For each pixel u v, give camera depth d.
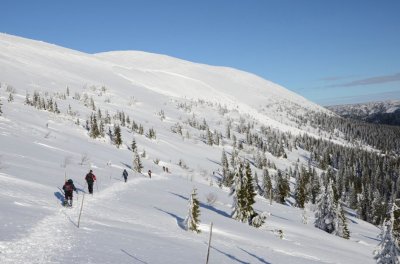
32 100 138.75
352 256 35.78
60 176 39.31
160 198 42.38
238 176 44.28
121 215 26.25
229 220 40.56
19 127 77.31
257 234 34.12
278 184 116.62
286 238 37.78
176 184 67.88
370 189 169.12
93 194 33.81
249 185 44.22
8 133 64.81
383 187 189.38
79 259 13.77
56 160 52.91
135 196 39.38
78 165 54.81
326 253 32.56
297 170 187.12
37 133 78.00
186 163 138.62
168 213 32.62
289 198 133.00
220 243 24.75
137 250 16.81
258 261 21.41
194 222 27.19
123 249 16.47
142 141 146.75
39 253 13.74
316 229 56.41
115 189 41.66
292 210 87.31
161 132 199.38
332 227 63.75
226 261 19.20
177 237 23.11
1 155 42.19
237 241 27.42
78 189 34.88
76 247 15.34
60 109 157.50
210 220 35.66
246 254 22.75
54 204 24.42
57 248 14.76
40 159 49.31
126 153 103.56
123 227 21.91
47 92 190.62
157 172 86.12
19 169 36.56
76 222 20.22
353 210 152.88
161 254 17.06
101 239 17.52
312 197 137.12
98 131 115.00
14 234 15.33
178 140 194.25
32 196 25.11
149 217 28.22
